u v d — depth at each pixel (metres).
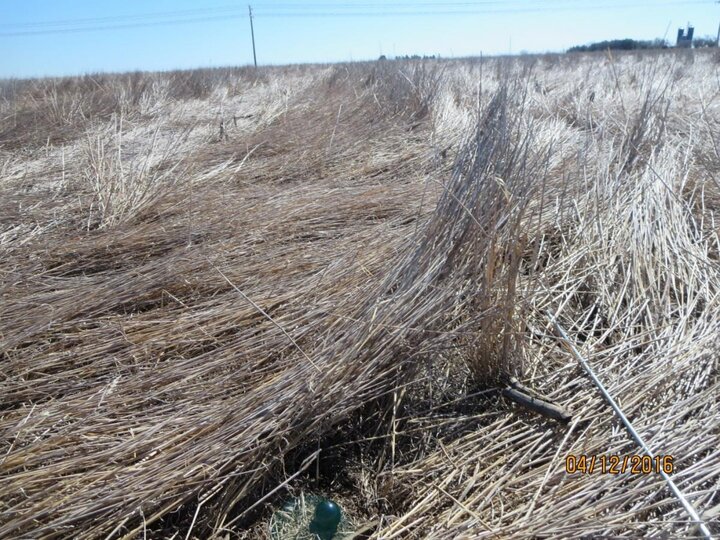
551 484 1.97
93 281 3.52
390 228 4.00
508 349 2.48
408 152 6.36
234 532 1.97
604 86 9.98
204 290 3.39
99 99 11.73
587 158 4.67
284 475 2.14
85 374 2.68
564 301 2.98
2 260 3.76
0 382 2.60
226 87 14.96
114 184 4.83
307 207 4.52
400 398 2.37
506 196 2.43
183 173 5.38
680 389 2.29
